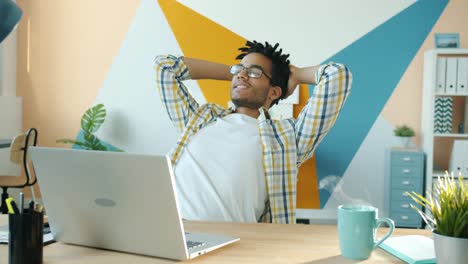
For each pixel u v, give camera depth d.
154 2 5.09
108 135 5.19
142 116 5.14
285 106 4.81
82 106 5.22
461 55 4.76
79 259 1.20
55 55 5.21
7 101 5.02
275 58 2.16
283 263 1.16
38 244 1.13
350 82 1.93
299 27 4.94
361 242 1.19
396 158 4.46
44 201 1.31
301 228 1.53
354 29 4.88
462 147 4.41
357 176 4.93
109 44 5.16
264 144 1.94
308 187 4.98
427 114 4.55
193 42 5.07
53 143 5.27
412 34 4.81
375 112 4.89
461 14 4.76
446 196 1.08
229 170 1.93
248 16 4.99
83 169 1.20
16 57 5.23
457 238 1.04
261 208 1.98
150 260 1.19
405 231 1.52
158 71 2.23
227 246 1.31
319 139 1.99
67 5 5.17
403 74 4.84
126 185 1.15
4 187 3.94
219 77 2.33
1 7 1.46
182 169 2.00
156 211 1.14
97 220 1.24
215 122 2.11
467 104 4.55
